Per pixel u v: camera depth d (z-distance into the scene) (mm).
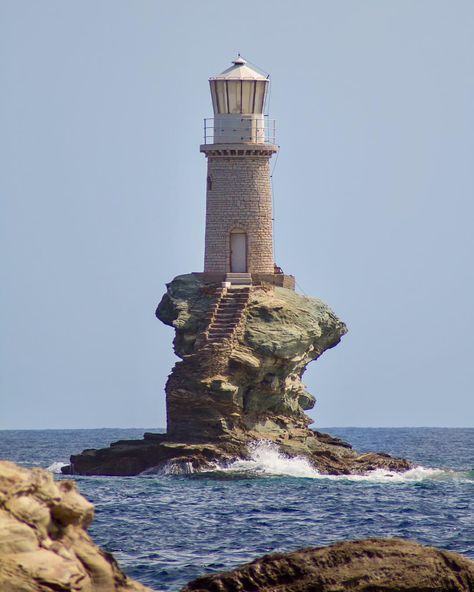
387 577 122000
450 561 125312
